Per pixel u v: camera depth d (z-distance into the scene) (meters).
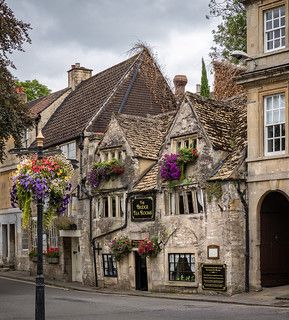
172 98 36.72
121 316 17.98
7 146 43.84
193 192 25.66
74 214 33.53
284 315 16.98
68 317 18.12
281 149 23.44
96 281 30.73
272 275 24.30
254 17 24.72
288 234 25.05
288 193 22.84
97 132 33.50
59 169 15.18
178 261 26.09
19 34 27.02
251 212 24.05
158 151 29.81
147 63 36.88
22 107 27.52
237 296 23.12
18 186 15.16
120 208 29.62
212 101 27.55
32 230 39.22
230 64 37.50
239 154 24.78
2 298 24.83
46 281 34.34
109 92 35.38
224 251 23.95
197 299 22.84
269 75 23.61
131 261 28.53
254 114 24.30
